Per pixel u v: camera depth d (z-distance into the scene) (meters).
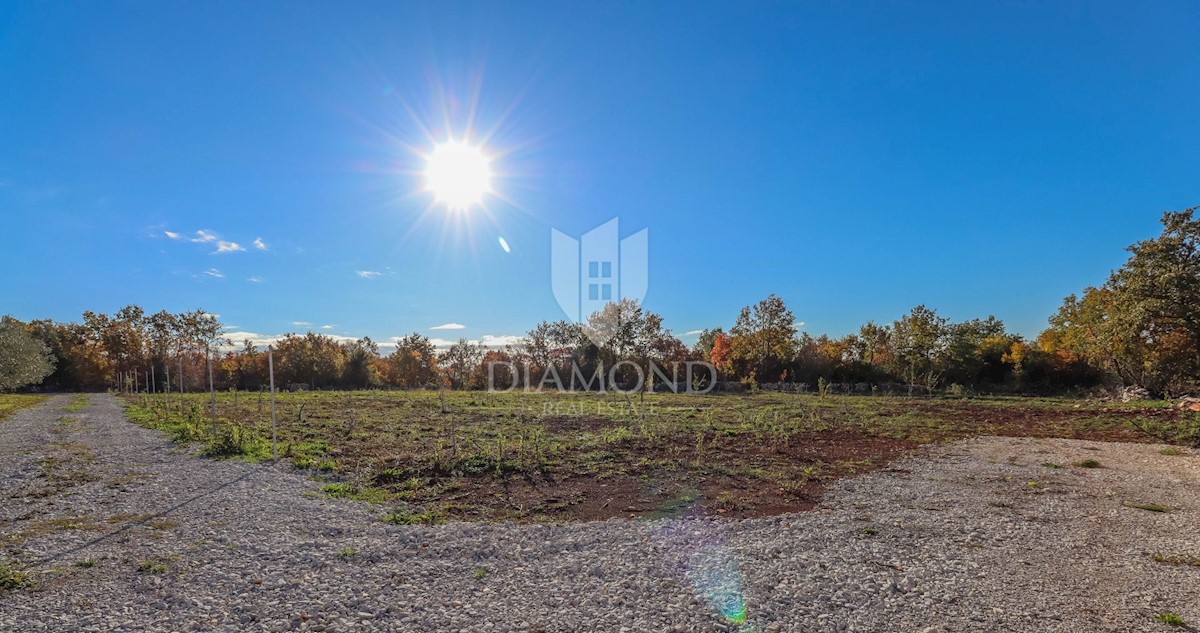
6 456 11.32
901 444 12.47
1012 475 9.14
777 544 5.61
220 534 6.04
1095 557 5.30
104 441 13.46
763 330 41.88
